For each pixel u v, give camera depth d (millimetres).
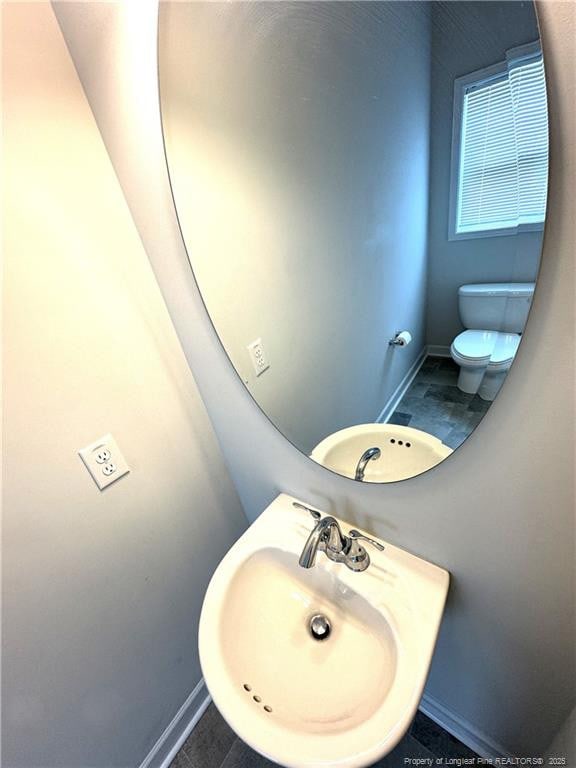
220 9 482
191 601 1130
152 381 884
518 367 415
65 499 749
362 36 424
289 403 768
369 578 707
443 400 521
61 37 623
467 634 758
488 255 407
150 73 539
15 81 583
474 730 950
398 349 550
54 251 672
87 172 695
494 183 374
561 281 355
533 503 498
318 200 545
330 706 634
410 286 494
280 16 467
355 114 471
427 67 385
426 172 427
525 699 749
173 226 691
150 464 914
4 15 557
